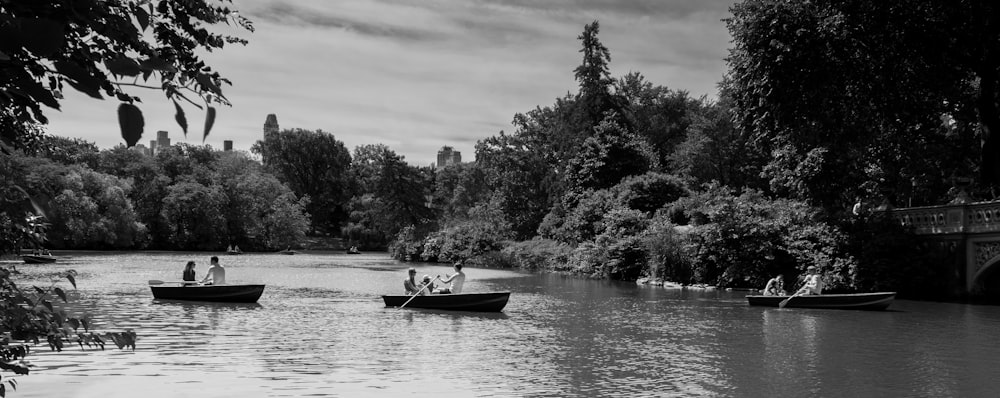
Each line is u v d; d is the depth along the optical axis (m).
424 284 25.39
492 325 19.91
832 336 17.94
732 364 14.15
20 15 2.35
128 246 79.75
